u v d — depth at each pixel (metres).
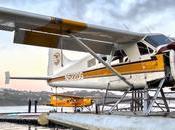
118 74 7.03
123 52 7.33
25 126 10.69
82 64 8.81
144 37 6.86
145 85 6.65
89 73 8.45
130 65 7.05
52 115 7.75
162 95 6.73
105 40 7.43
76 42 7.48
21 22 6.41
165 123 4.54
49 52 11.80
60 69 10.33
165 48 6.24
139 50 6.89
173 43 6.07
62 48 7.89
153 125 4.70
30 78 11.03
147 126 4.80
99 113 6.68
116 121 5.54
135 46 7.01
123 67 7.23
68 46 7.84
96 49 7.87
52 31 6.89
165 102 6.78
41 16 6.23
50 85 10.48
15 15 6.08
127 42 7.21
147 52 6.69
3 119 12.52
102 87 8.03
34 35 7.08
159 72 6.30
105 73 7.83
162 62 6.25
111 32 6.88
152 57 6.49
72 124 6.77
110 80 7.65
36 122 11.03
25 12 6.12
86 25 6.62
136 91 7.08
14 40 7.22
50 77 10.53
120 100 7.12
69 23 6.47
